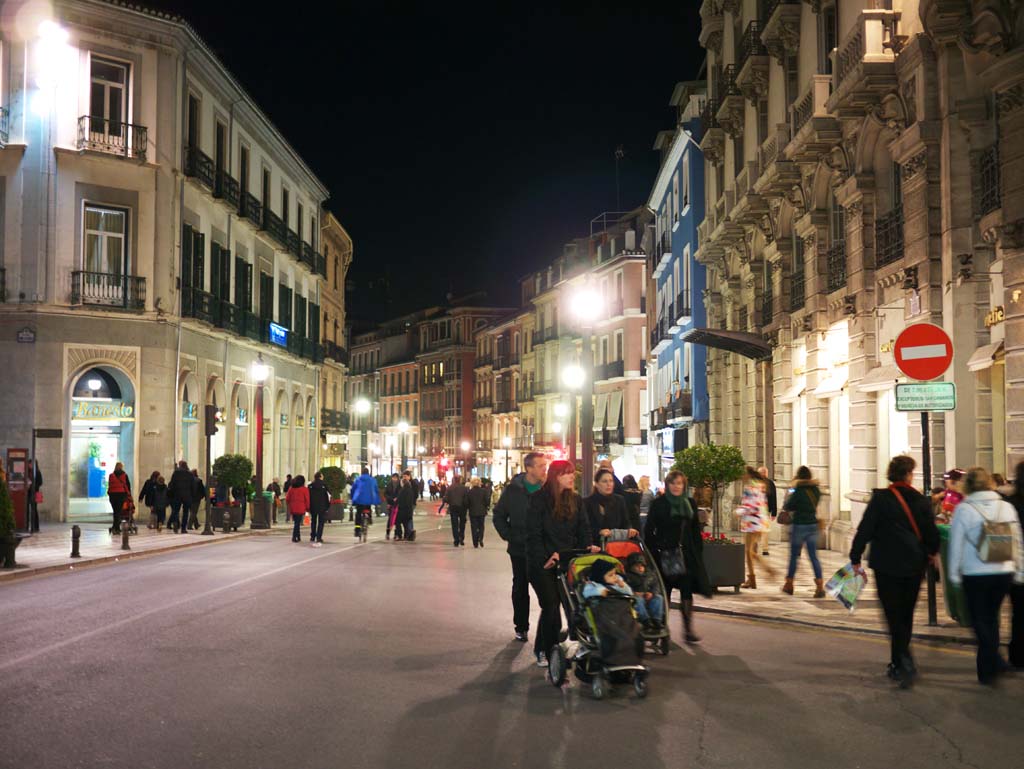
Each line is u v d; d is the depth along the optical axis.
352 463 103.69
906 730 7.41
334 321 63.97
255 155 44.12
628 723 7.57
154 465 33.59
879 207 20.55
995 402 15.76
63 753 6.49
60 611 12.89
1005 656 10.13
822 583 15.18
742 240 31.75
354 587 16.30
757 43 28.92
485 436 98.25
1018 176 14.16
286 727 7.23
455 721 7.53
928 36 16.98
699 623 12.96
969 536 8.95
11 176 32.00
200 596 14.61
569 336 74.62
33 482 27.69
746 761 6.58
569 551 9.55
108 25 33.09
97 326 32.81
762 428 30.23
